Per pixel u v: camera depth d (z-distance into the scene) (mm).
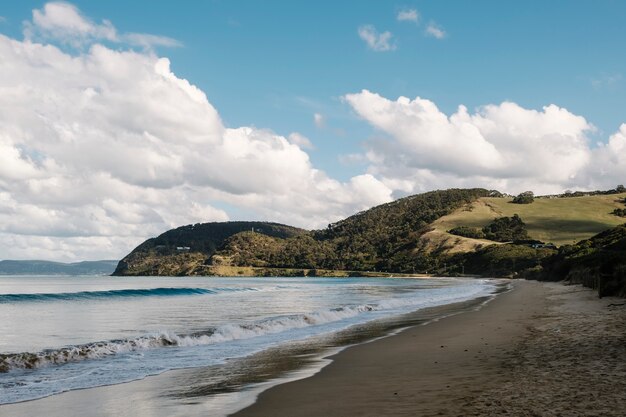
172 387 10469
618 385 8516
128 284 112875
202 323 25578
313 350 15305
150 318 28438
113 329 23047
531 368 10484
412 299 41188
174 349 16109
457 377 10094
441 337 17109
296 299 48688
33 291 71438
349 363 12633
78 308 37125
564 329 17047
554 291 45719
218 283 122875
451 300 40500
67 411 8688
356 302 43219
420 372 10953
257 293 64188
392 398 8594
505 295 44656
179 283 122875
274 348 15992
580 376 9375
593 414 6910
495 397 8125
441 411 7512
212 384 10656
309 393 9352
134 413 8438
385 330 20328
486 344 14797
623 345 12703
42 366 13219
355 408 8078
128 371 12484
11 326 24484
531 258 144500
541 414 6996
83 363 13711
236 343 17359
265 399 9000
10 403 9320
